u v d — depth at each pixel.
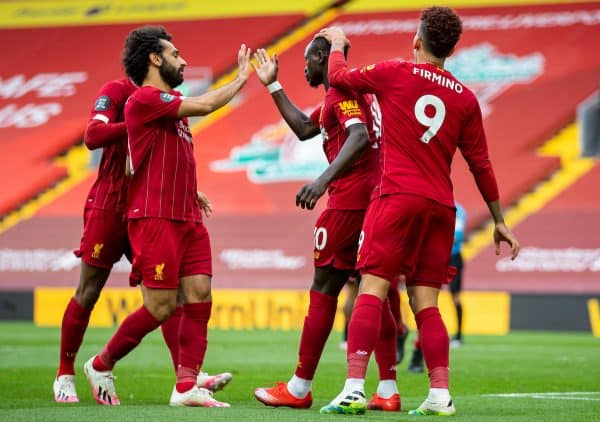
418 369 35.09
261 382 31.41
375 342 19.84
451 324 69.88
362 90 20.45
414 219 19.81
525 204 80.50
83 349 47.06
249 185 87.31
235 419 18.42
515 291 73.44
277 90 23.66
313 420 18.34
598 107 84.00
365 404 19.64
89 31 101.06
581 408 22.47
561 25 89.12
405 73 20.06
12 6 104.00
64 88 98.38
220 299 74.19
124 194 23.92
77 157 93.94
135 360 40.75
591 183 80.75
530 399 25.33
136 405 22.55
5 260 86.31
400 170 19.86
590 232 77.25
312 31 95.56
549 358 44.03
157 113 21.66
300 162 87.44
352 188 21.89
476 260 77.44
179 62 22.72
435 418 19.42
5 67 100.69
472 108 20.45
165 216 21.95
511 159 83.06
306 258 80.69
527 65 87.50
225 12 98.56
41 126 96.06
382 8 94.88
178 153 22.17
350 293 38.84
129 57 22.48
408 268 20.19
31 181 92.38
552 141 83.50
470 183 81.62
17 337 57.19
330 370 36.53
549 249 76.94
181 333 22.47
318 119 23.52
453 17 20.33
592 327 68.31
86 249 24.03
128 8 101.56
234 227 83.88
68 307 24.28
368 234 19.97
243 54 22.41
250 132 90.12
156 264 21.89
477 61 88.56
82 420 18.03
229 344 52.44
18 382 30.27
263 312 73.25
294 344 52.47
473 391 28.67
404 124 19.94
